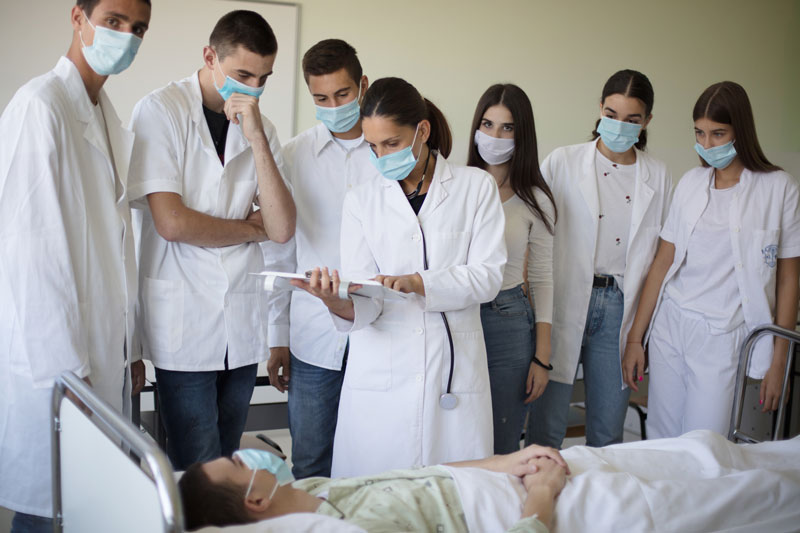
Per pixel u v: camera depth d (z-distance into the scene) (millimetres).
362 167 2154
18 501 1655
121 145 1790
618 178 2396
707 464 1653
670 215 2414
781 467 1718
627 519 1437
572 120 4664
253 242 2012
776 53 5070
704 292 2301
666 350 2408
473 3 4363
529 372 2238
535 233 2217
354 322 1723
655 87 4824
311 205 2164
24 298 1559
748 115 2180
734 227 2225
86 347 1646
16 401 1629
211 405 1971
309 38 4102
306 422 2223
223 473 1262
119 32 1642
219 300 1926
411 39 4277
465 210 1827
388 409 1786
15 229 1556
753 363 2264
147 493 1076
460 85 4402
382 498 1356
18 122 1579
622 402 2459
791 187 2195
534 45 4516
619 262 2408
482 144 2129
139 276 1974
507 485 1444
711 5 4867
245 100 1847
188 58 3898
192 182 1911
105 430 1203
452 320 1798
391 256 1819
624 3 4672
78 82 1682
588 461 1600
